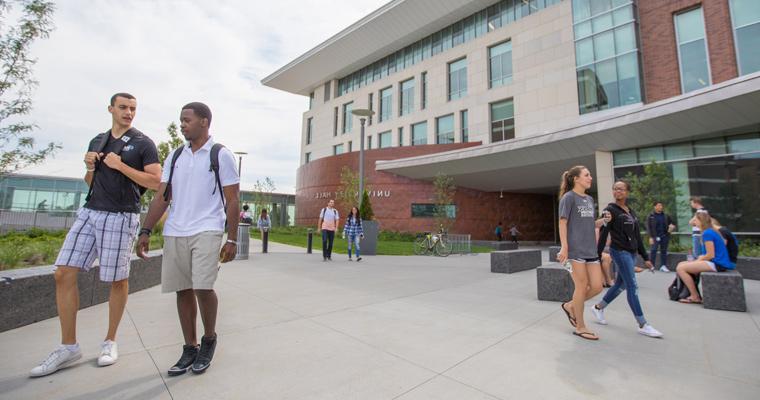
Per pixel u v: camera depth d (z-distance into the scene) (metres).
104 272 2.78
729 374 2.74
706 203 13.84
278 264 9.69
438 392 2.38
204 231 2.64
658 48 17.25
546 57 22.72
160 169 3.10
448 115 28.14
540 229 28.16
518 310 4.79
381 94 33.88
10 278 3.63
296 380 2.51
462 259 12.34
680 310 5.01
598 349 3.29
